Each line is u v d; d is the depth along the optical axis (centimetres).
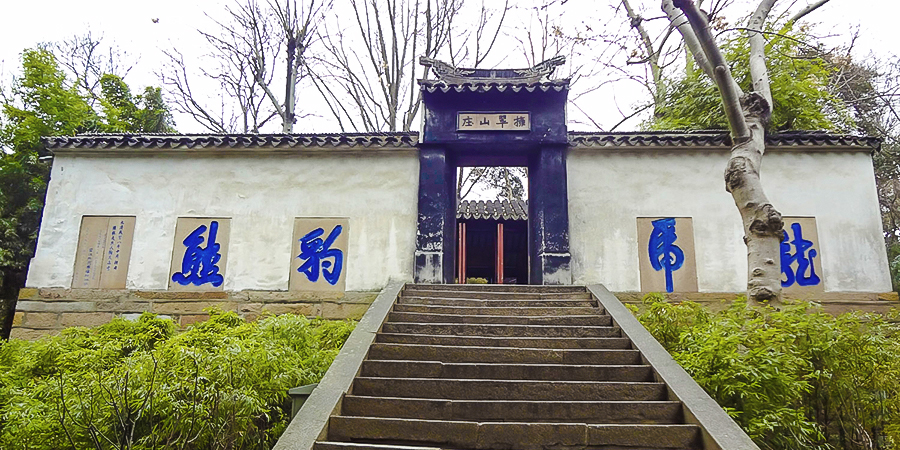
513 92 1023
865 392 596
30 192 1354
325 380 555
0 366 675
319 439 471
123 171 1045
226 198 1030
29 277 993
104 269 998
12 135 1376
